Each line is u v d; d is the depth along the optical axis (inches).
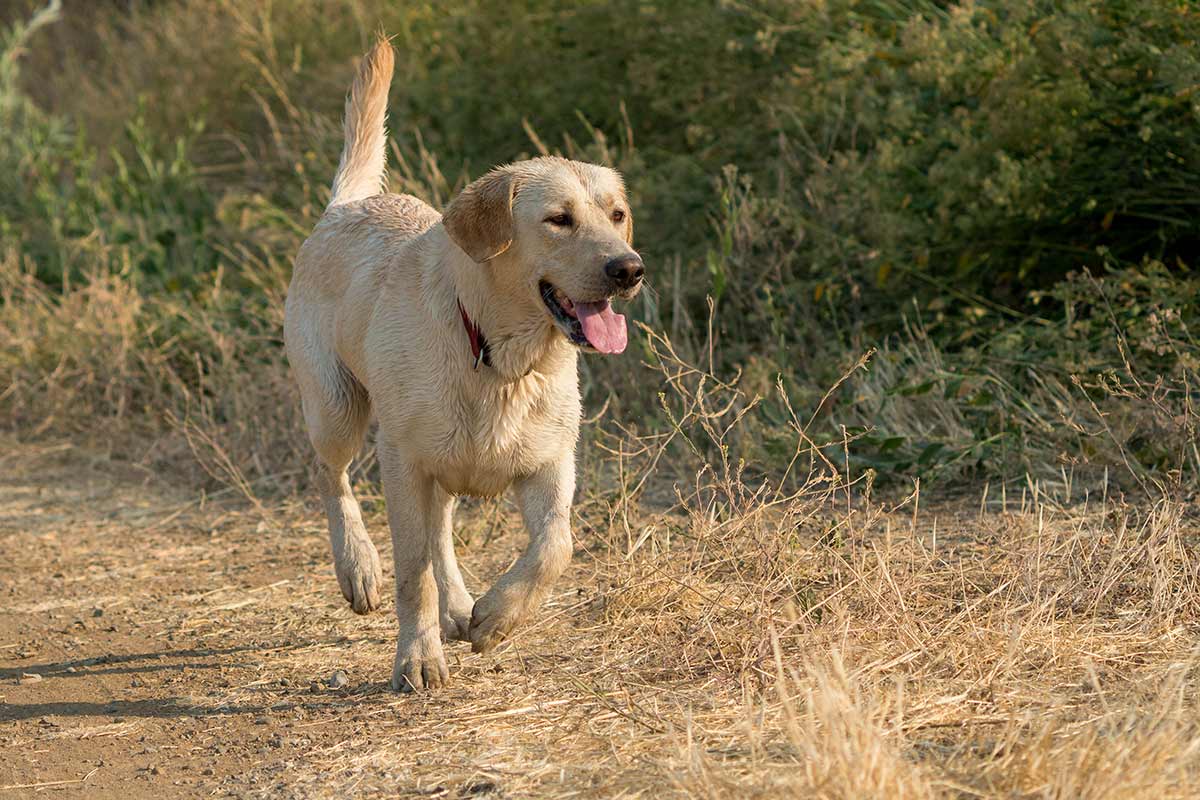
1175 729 214.1
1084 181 435.8
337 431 323.9
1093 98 427.8
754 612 286.5
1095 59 413.7
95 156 720.3
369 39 685.3
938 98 475.2
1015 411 401.1
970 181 431.2
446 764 238.8
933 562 323.6
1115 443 373.1
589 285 262.8
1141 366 392.8
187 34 772.0
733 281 486.6
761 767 219.6
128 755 261.7
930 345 435.2
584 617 312.5
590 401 482.0
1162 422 360.5
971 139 436.8
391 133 628.7
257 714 276.2
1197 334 402.0
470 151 606.9
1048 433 390.6
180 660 313.9
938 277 468.8
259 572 376.2
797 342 471.2
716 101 533.6
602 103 586.2
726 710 249.0
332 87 668.1
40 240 656.4
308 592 354.9
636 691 265.0
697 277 499.5
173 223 639.8
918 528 358.0
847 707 210.5
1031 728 223.6
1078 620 282.4
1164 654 263.1
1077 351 406.6
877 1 506.6
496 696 270.4
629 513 372.8
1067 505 358.0
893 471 394.9
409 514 281.6
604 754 236.1
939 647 267.7
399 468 281.3
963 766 216.2
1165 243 446.0
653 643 288.5
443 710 265.3
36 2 1018.7
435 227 291.4
